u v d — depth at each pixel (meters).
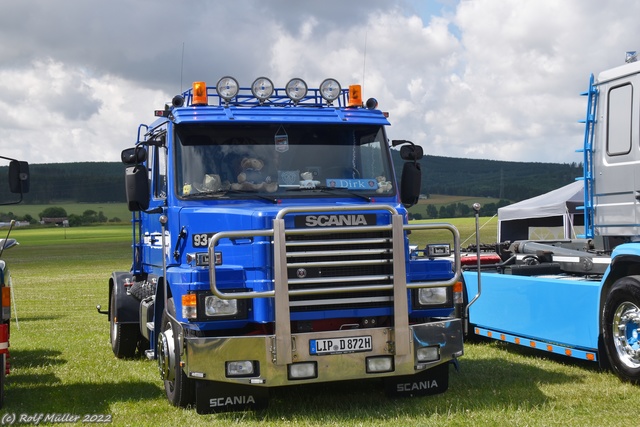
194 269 7.28
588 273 10.10
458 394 8.22
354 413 7.48
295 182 8.22
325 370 7.18
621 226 9.23
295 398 8.31
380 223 7.42
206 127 8.28
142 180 8.33
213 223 7.74
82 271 46.12
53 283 34.59
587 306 9.16
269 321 7.18
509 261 11.80
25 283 34.88
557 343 9.78
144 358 11.73
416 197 8.60
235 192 8.10
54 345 13.59
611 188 9.38
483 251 13.41
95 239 105.69
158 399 8.51
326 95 8.98
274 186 8.16
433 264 7.71
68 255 71.56
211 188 8.11
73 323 17.70
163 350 7.97
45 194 175.25
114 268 49.34
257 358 7.07
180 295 7.33
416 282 7.58
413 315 7.66
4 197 168.50
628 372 8.38
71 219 145.50
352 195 8.25
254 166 8.22
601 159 9.52
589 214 9.71
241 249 7.41
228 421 7.29
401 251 7.35
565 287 9.51
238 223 7.46
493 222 87.94
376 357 7.33
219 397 7.53
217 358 7.09
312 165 8.33
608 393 8.08
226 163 8.20
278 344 7.03
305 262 7.16
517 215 21.27
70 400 8.63
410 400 8.01
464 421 6.93
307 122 8.39
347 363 7.24
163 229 7.83
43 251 80.00
